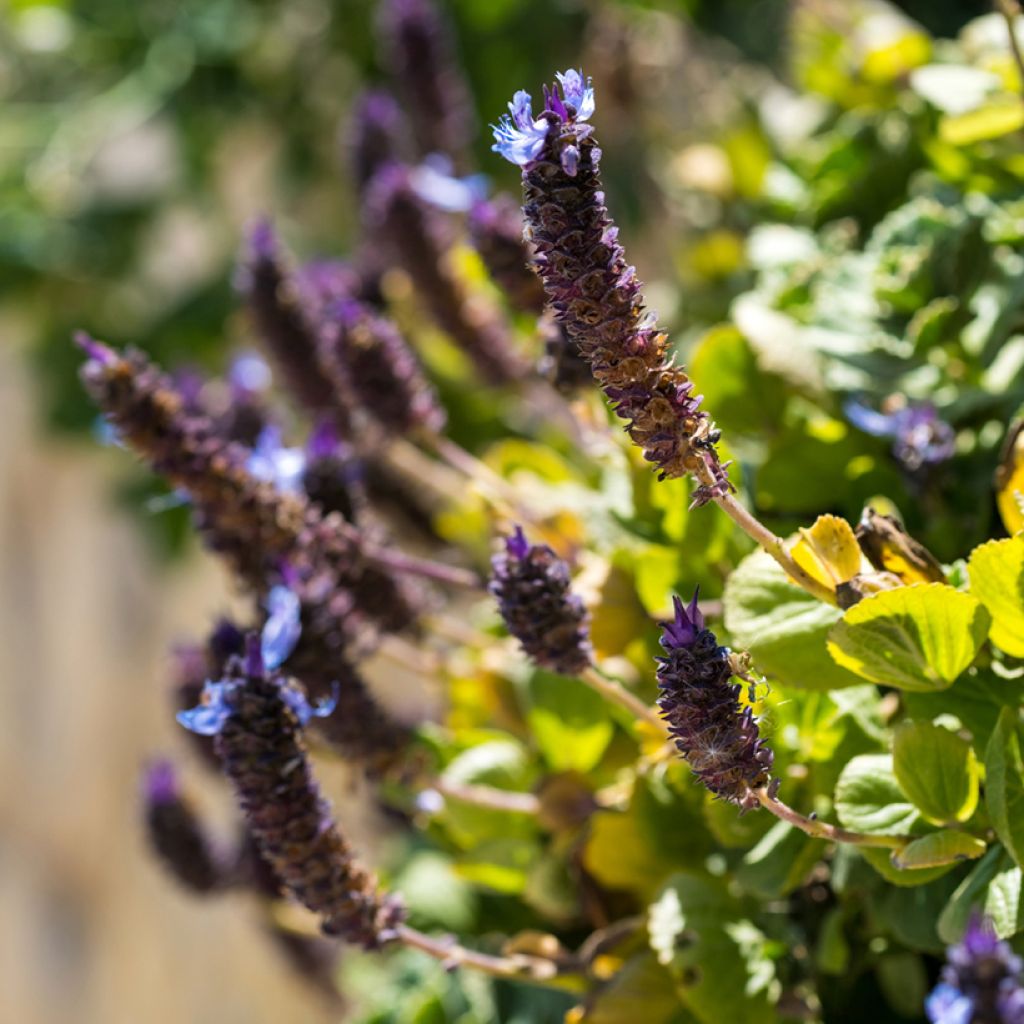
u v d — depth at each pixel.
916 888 0.62
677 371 0.57
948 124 0.72
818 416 0.72
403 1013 0.76
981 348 0.71
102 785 2.28
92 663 2.29
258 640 0.61
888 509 0.68
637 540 0.71
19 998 2.42
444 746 0.75
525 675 0.73
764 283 0.81
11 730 2.43
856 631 0.60
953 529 0.68
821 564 0.60
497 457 0.81
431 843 0.81
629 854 0.67
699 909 0.65
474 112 1.24
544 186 0.56
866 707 0.64
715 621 0.68
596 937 0.67
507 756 0.73
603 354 0.56
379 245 0.82
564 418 0.82
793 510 0.71
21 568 2.38
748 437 0.72
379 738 0.70
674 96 1.23
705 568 0.70
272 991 1.91
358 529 0.73
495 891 0.76
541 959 0.67
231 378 0.80
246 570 0.71
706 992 0.64
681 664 0.57
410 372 0.75
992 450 0.70
